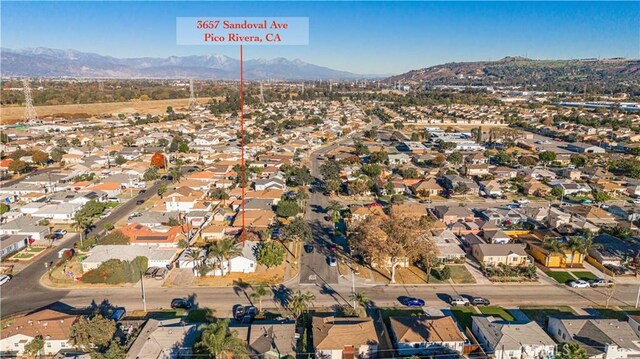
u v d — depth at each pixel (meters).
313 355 53.78
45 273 77.00
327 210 111.62
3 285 72.56
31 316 59.00
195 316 63.47
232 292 70.81
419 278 76.19
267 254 77.19
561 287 73.81
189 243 89.50
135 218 99.12
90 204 104.19
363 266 80.56
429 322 58.56
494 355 54.28
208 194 124.00
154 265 78.75
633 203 121.00
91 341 53.72
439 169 157.62
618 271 78.56
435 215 108.75
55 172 148.12
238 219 100.75
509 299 69.62
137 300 68.00
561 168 162.75
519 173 149.50
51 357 54.31
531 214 106.25
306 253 85.75
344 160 167.75
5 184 135.12
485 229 95.69
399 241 74.81
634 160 162.88
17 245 86.62
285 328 57.75
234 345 49.47
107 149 180.88
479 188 131.62
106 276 73.81
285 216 105.56
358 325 57.34
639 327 59.09
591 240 84.50
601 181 137.88
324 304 67.00
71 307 65.81
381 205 119.12
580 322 58.50
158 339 54.31
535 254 84.88
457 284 74.25
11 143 191.50
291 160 170.75
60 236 93.19
